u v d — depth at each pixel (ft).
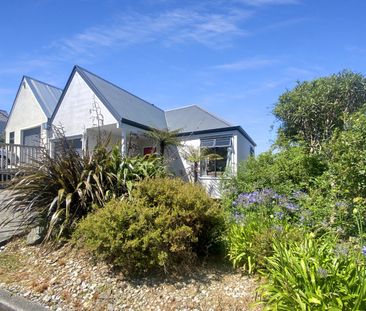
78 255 12.19
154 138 42.27
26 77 55.83
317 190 15.43
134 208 11.19
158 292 9.71
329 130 33.27
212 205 12.49
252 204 15.24
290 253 8.23
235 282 10.16
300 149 21.11
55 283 10.40
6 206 14.79
